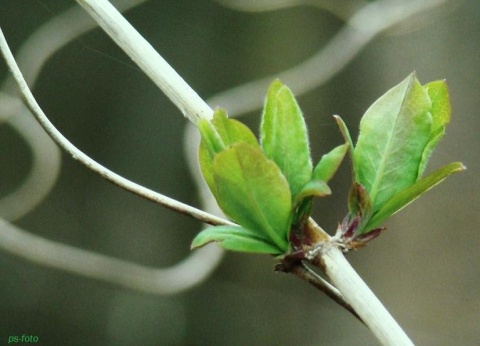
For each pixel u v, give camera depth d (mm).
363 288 338
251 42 1793
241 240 343
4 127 1801
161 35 1812
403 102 353
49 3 1714
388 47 1665
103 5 371
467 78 1638
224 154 337
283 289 1959
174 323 1948
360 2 1288
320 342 1928
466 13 1622
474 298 1688
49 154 1169
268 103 345
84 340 1934
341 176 1735
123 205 1953
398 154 352
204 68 1806
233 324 1957
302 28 1759
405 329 1717
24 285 1922
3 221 1141
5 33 1709
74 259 1148
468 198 1679
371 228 347
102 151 1930
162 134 1936
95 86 1894
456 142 1656
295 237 344
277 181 340
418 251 1730
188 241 1948
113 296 1947
